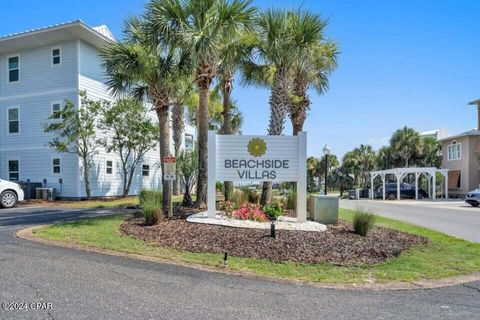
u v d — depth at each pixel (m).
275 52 11.54
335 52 15.62
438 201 29.17
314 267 6.14
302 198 9.61
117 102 19.62
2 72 21.47
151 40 11.04
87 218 11.13
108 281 5.05
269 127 12.25
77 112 18.42
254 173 9.99
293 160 10.03
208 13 10.63
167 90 12.34
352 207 18.61
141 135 20.59
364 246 7.36
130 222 9.85
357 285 5.31
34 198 18.98
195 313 4.03
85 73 20.05
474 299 4.78
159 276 5.38
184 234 8.04
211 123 25.58
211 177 9.95
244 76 14.95
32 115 20.61
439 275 5.86
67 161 19.73
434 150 42.41
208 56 11.28
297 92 15.82
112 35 22.98
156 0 10.77
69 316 3.82
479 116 33.88
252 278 5.48
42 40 19.84
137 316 3.88
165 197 10.93
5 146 21.25
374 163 52.59
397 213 17.00
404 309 4.37
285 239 7.58
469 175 32.50
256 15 11.11
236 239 7.58
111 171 21.81
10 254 6.38
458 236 9.83
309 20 11.13
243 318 3.94
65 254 6.45
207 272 5.69
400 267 6.24
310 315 4.09
